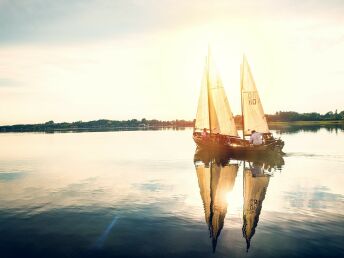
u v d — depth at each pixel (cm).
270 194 1995
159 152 4888
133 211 1670
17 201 1911
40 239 1311
